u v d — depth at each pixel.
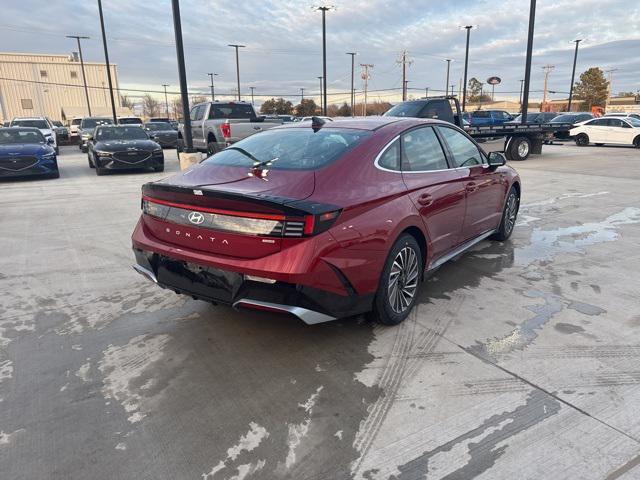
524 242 5.89
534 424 2.48
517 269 4.88
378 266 3.24
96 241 6.06
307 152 3.46
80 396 2.80
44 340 3.47
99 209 8.14
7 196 9.64
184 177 3.55
